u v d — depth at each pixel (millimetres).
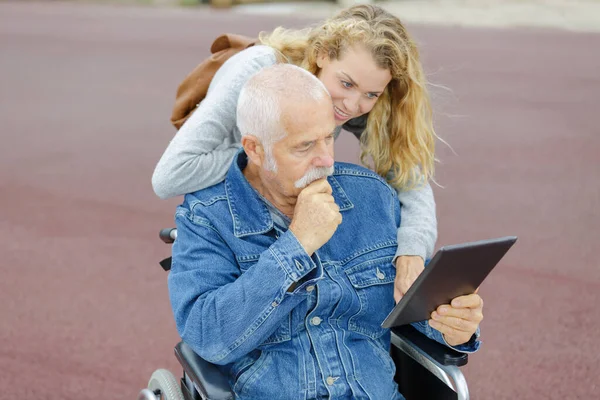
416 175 2369
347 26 2143
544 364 3557
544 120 7742
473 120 7723
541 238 4863
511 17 16047
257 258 2004
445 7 18062
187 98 2627
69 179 6020
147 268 4523
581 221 5137
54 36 13445
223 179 2148
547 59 11008
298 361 2000
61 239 4914
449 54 11180
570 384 3406
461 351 2012
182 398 2156
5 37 13367
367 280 2107
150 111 8227
